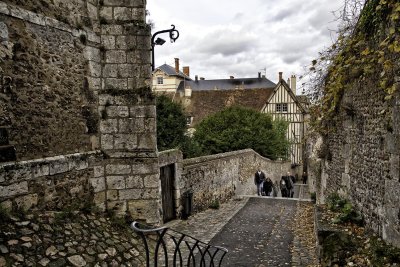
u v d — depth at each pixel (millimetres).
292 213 10367
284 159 25281
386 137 4652
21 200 4262
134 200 5941
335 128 7945
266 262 5719
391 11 4219
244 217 9656
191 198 9406
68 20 5230
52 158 4793
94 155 5641
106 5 5906
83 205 5332
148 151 5945
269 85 44281
